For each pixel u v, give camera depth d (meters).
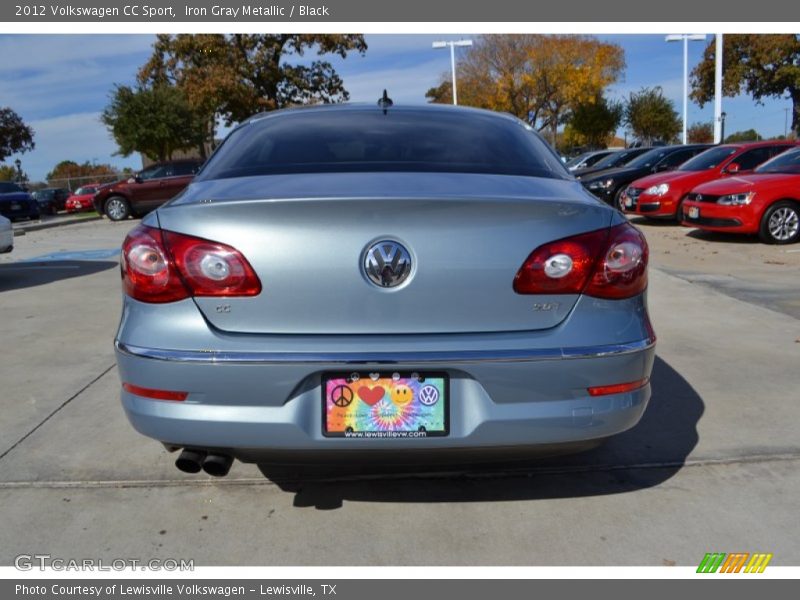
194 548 2.57
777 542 2.55
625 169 15.47
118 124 32.38
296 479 3.05
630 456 3.21
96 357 4.88
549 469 3.11
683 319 5.66
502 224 2.30
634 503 2.82
